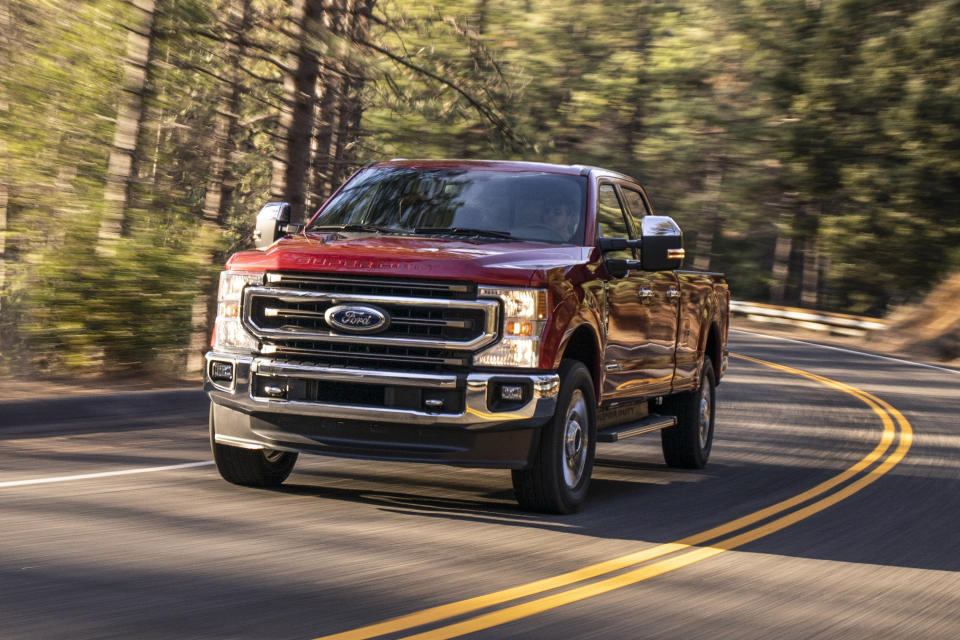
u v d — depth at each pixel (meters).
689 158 46.66
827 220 41.12
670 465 10.96
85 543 6.41
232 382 7.66
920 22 36.22
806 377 22.56
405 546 6.78
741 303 45.56
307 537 6.86
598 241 8.59
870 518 8.64
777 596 6.17
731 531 7.86
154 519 7.12
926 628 5.70
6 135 16.53
